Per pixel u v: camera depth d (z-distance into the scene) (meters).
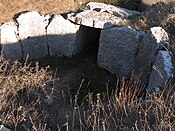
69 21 7.19
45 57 7.34
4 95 4.48
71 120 4.18
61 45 7.32
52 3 7.46
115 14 7.64
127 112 4.00
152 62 5.70
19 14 7.07
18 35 6.92
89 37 8.21
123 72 6.87
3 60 5.89
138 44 6.53
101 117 4.07
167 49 5.47
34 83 5.05
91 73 6.89
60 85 6.23
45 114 4.35
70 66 7.08
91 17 7.10
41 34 7.17
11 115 3.99
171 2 8.35
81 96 5.89
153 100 4.23
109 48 6.89
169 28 6.21
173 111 3.75
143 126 3.67
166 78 4.75
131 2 8.84
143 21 7.03
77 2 7.95
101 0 8.55
